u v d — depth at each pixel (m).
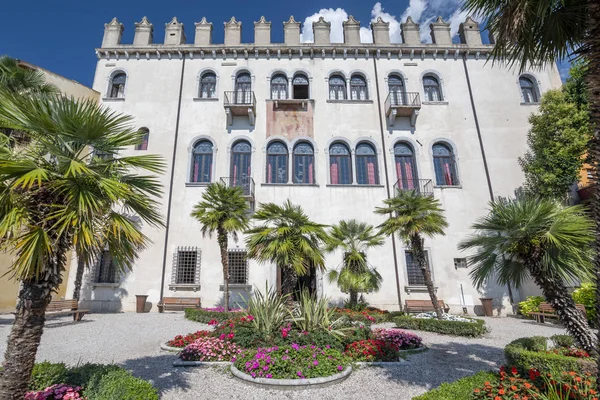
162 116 18.48
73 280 16.03
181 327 11.12
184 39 20.88
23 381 3.85
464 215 17.08
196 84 19.12
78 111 4.43
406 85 19.28
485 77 19.36
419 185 17.53
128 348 8.16
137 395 4.09
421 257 11.83
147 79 19.12
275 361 5.91
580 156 14.68
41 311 4.07
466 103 18.94
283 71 19.44
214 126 18.36
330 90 19.52
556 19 4.79
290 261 8.86
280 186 17.33
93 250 4.39
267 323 7.57
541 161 15.83
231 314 11.82
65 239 4.28
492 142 18.23
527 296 15.57
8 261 13.90
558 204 6.43
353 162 17.91
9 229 3.77
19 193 4.05
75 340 8.98
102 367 5.04
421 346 8.32
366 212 17.06
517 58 5.48
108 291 15.81
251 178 17.11
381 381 5.82
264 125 18.41
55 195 4.18
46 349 7.95
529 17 4.73
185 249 16.36
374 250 16.44
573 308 5.69
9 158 4.21
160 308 15.35
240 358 6.34
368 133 18.50
